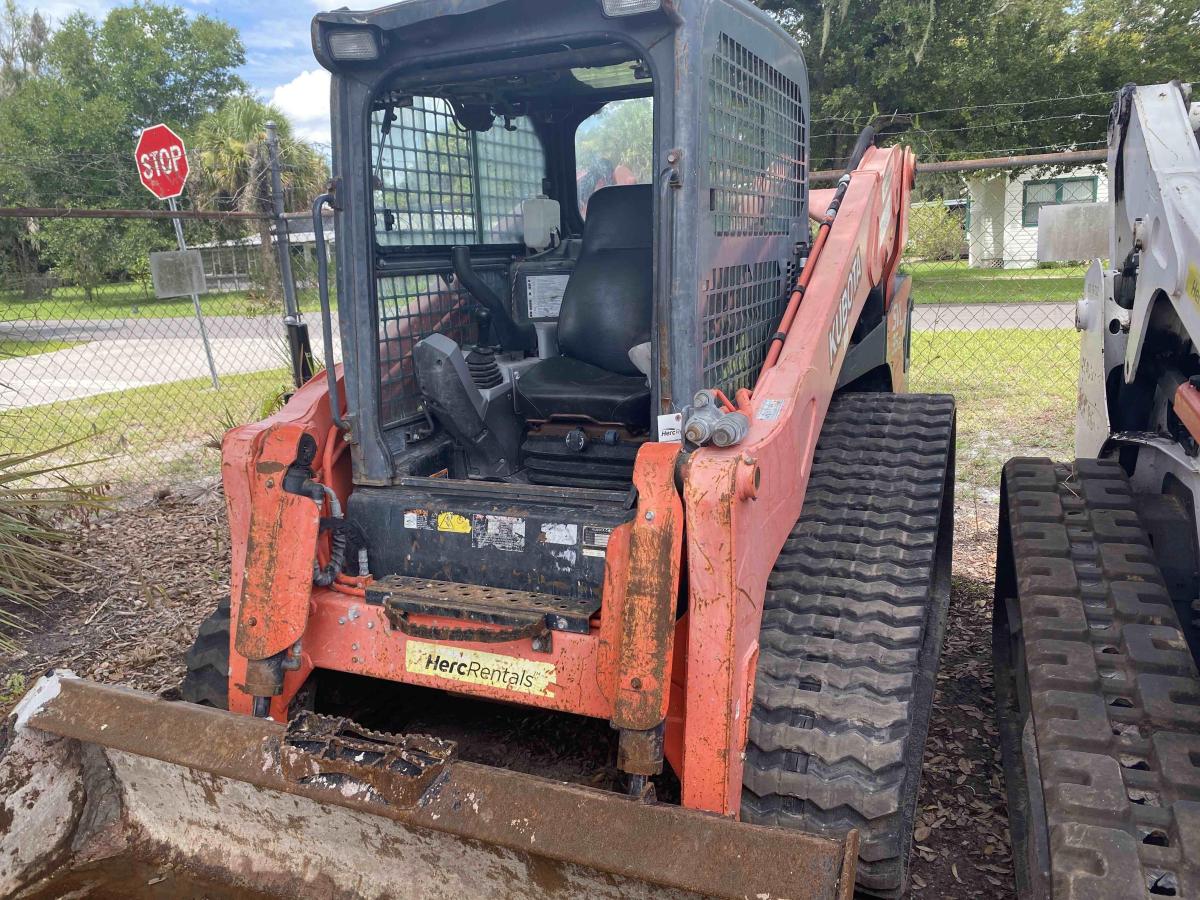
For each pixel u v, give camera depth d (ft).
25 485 22.13
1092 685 7.46
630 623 6.85
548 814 6.34
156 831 8.34
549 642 7.68
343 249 9.07
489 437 9.84
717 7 8.12
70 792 8.09
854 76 62.08
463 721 10.86
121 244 86.58
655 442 7.57
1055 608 8.35
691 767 6.93
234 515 8.67
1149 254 9.06
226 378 38.09
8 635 14.60
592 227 10.57
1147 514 9.62
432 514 8.71
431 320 10.49
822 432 11.26
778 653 8.03
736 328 9.07
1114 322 10.72
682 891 6.07
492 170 11.74
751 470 6.71
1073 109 64.13
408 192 10.23
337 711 9.96
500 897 6.98
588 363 10.52
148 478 23.08
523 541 8.35
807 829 7.09
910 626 8.15
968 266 67.56
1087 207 11.55
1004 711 10.46
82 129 120.98
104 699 7.88
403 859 7.29
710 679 6.83
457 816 6.50
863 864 7.03
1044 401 27.09
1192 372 9.21
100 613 15.37
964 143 65.16
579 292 10.39
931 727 11.14
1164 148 8.99
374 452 9.22
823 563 8.91
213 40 142.10
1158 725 7.03
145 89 137.69
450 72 8.66
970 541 16.99
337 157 8.95
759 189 9.59
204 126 85.97
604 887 6.49
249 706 8.70
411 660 8.20
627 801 6.26
